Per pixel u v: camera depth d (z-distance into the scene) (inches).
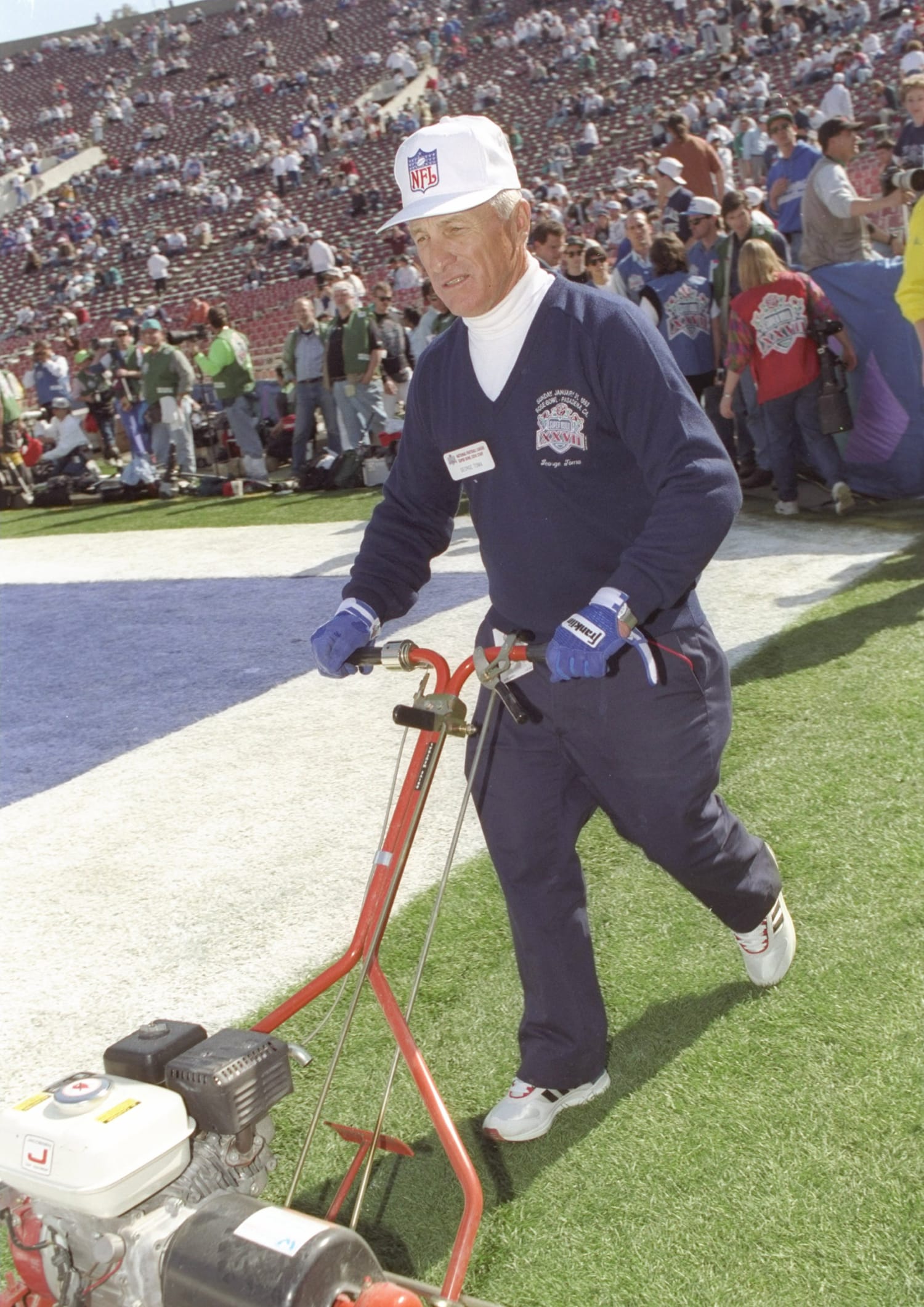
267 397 576.4
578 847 155.5
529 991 105.3
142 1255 74.0
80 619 321.7
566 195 1165.1
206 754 208.4
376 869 91.7
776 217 400.5
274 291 1058.7
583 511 97.3
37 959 147.9
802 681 196.4
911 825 147.9
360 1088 115.5
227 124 1856.5
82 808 193.2
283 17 2129.7
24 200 1833.2
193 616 305.3
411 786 92.3
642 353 92.4
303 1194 103.4
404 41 1939.0
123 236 1624.0
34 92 2145.7
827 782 161.5
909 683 189.2
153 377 527.5
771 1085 107.8
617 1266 91.5
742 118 771.4
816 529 288.2
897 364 294.7
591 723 99.4
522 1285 91.1
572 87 1563.7
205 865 166.9
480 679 91.9
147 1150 74.8
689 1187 97.8
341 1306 71.2
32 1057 127.9
